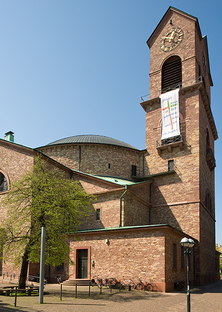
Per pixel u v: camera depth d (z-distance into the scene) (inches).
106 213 1262.3
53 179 957.2
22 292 837.8
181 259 1101.1
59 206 908.0
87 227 1293.1
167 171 1537.9
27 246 852.6
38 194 908.6
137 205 1364.4
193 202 1397.6
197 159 1448.1
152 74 1777.8
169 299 765.3
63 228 929.5
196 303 709.9
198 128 1488.7
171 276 968.9
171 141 1563.7
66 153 1621.6
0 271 1202.0
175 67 1701.5
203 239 1405.0
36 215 883.4
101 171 1588.3
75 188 984.9
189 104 1551.4
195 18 1675.7
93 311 589.6
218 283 1530.5
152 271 946.1
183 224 1396.4
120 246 1042.1
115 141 1829.5
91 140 1705.2
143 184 1445.6
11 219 902.4
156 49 1809.8
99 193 1305.4
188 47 1662.2
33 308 605.0
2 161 1347.2
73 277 1127.6
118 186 1267.2
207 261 1475.1
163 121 1595.7
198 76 1654.8
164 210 1469.0
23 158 1282.0
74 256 1149.7
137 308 628.7
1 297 761.0
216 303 717.9
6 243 898.1
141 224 1381.6
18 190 924.0
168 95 1608.0
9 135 1566.2
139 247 997.2
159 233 966.4
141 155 1674.5
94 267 1085.1
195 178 1427.2
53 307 621.0
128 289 940.0
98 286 996.6
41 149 1684.3
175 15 1774.1
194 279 1293.1
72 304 665.0
